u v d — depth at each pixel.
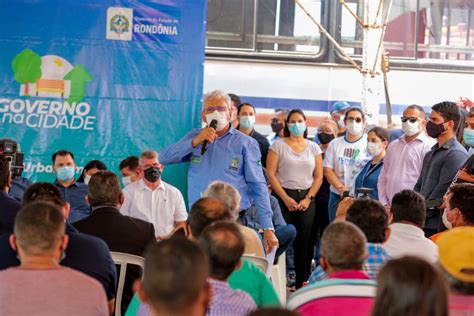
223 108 7.36
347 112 8.95
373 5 9.86
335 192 8.84
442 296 2.66
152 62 8.01
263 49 10.92
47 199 4.96
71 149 7.95
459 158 7.32
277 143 8.80
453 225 5.59
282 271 7.54
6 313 3.55
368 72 9.86
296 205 8.62
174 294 2.78
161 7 8.00
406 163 8.03
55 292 3.59
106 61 7.96
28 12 7.86
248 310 3.71
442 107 7.37
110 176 5.35
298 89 10.95
